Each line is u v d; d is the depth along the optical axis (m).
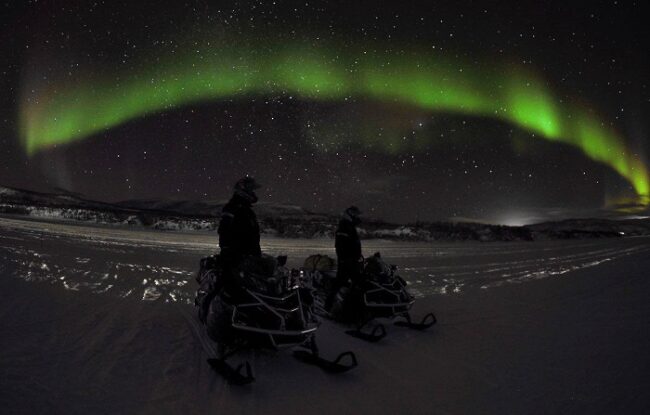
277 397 4.57
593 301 9.82
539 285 12.00
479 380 5.18
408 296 7.48
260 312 5.24
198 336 6.36
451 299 9.97
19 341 5.61
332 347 6.37
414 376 5.30
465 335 7.11
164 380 4.78
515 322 7.93
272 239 28.08
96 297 8.27
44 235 19.53
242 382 4.68
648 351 6.27
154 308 7.77
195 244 20.52
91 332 6.20
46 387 4.37
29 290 8.34
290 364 5.59
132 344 5.84
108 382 4.61
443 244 28.39
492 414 4.29
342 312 7.49
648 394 4.79
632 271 15.12
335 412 4.27
